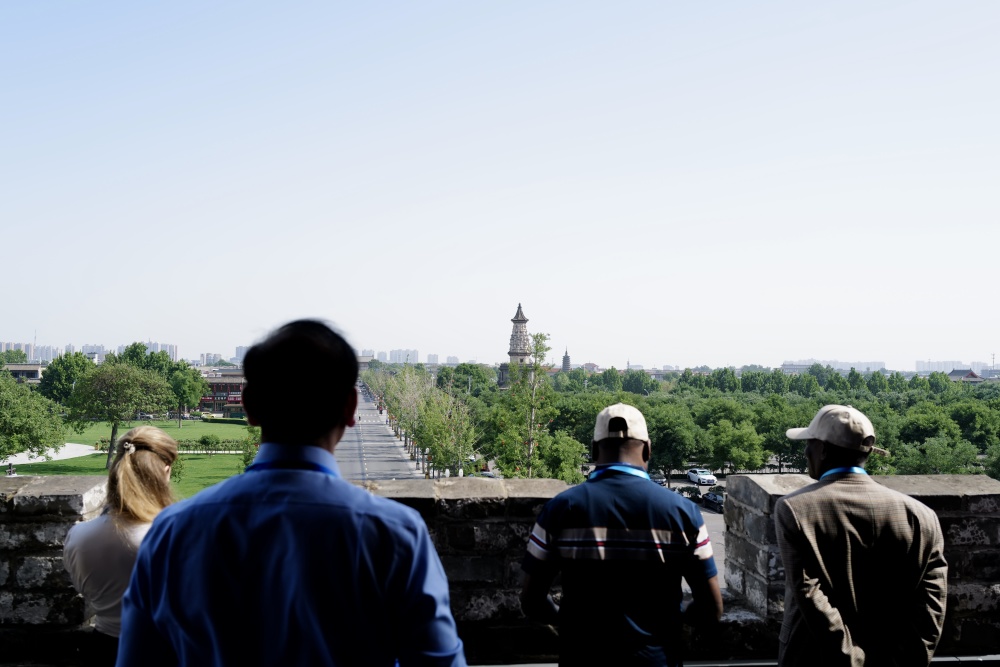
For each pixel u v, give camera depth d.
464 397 104.31
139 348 180.00
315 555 1.71
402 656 1.76
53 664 3.91
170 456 3.27
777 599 4.17
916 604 3.00
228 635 1.70
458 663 1.76
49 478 4.17
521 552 4.09
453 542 4.07
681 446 71.25
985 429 76.94
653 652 2.85
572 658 2.90
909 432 72.44
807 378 171.88
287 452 1.86
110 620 3.12
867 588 2.99
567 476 41.69
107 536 3.05
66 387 164.62
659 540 2.90
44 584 3.93
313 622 1.69
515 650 4.07
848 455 3.17
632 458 3.13
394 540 1.75
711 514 49.94
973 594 4.25
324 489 1.80
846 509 3.02
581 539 2.92
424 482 4.26
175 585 1.75
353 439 118.25
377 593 1.73
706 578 2.96
